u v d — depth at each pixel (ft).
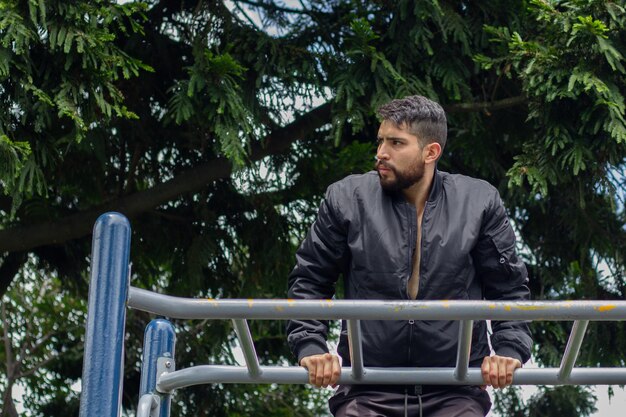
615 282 34.42
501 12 30.63
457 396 11.73
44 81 26.21
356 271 11.98
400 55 29.81
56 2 25.72
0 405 53.98
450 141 32.17
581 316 9.84
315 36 30.86
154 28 30.94
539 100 28.99
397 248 11.90
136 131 31.71
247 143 28.76
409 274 11.84
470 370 11.16
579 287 34.78
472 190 12.25
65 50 25.13
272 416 49.37
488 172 32.32
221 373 11.14
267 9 32.09
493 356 11.16
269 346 38.83
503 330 11.93
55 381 52.90
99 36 26.02
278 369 11.15
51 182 31.27
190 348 38.34
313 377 11.12
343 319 9.98
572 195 30.50
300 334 11.82
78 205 33.65
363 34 28.81
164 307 9.86
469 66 31.48
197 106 28.40
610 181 29.01
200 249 32.53
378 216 12.05
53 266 34.50
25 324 55.06
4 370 54.95
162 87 31.71
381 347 11.78
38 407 50.16
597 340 33.32
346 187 12.35
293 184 32.86
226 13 30.27
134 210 31.45
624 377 10.95
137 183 34.04
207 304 9.92
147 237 33.19
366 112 29.99
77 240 33.94
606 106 28.02
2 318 51.01
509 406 39.93
